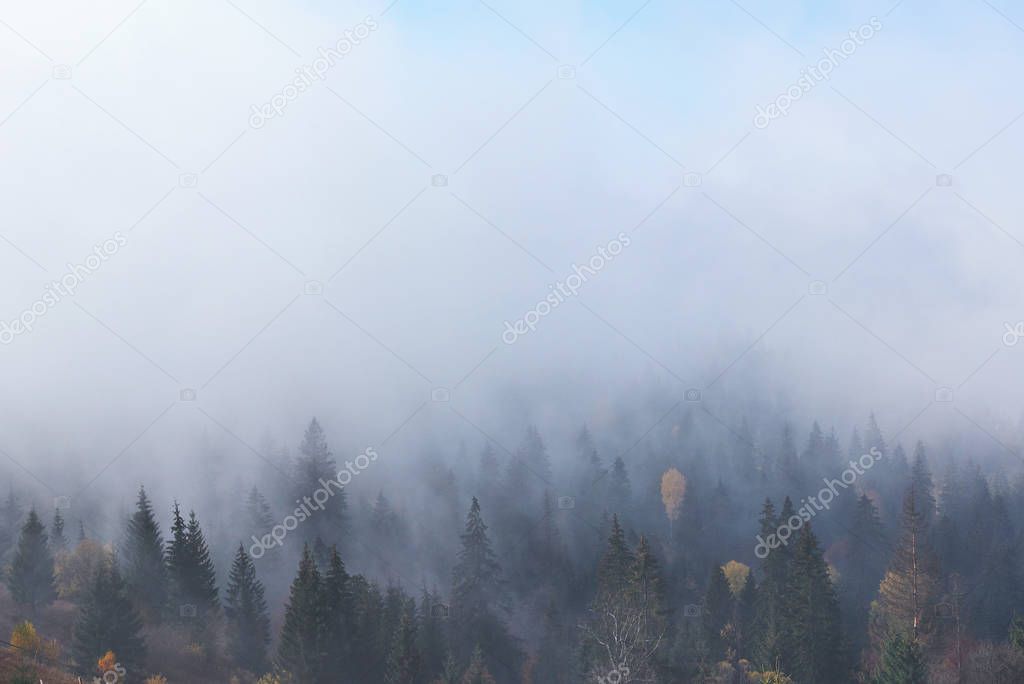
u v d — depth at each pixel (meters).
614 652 59.38
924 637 75.19
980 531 133.38
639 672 58.66
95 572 72.88
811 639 71.94
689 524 153.62
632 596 68.88
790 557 83.94
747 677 70.56
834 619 74.00
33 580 76.81
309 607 68.12
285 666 67.50
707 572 136.62
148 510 84.25
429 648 79.94
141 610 74.50
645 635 60.56
